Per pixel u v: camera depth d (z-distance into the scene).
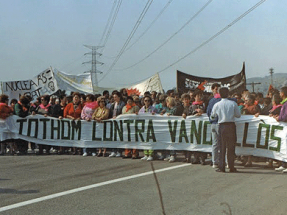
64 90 17.88
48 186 7.16
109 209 5.57
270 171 8.48
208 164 9.56
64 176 8.09
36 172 8.61
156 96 14.12
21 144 12.12
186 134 10.00
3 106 11.92
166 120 10.38
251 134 9.19
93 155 11.55
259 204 5.65
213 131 8.80
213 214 5.20
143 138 10.68
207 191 6.53
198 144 9.70
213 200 5.93
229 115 8.33
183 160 10.36
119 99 11.53
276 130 8.76
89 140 11.50
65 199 6.18
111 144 11.21
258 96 12.16
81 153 11.85
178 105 10.53
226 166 9.14
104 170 8.74
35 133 12.05
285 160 8.49
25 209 5.67
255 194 6.25
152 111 10.99
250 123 9.22
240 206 5.57
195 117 9.91
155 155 10.78
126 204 5.80
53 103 12.91
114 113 11.42
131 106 11.16
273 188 6.66
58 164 9.73
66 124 11.88
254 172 8.35
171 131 10.28
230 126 8.32
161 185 7.05
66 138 11.85
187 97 10.51
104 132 11.35
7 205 5.90
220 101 8.52
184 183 7.19
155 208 5.56
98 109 11.52
